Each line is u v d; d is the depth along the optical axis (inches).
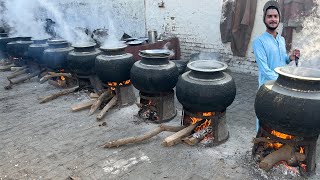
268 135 117.6
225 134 147.5
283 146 118.9
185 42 319.0
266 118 108.3
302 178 115.3
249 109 191.8
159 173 122.4
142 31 363.3
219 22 283.7
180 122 172.4
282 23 243.1
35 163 132.1
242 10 259.3
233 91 137.4
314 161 118.9
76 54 209.3
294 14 227.5
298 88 101.0
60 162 132.5
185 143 145.6
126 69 184.9
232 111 189.3
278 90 104.8
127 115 183.5
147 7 346.3
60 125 172.1
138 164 129.6
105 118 180.2
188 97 134.9
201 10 295.1
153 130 149.6
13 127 170.9
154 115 175.6
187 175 120.6
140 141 146.9
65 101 212.4
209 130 145.6
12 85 254.1
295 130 102.7
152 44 274.7
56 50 232.8
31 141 153.0
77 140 153.0
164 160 132.0
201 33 302.4
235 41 269.0
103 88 208.7
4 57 325.7
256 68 271.3
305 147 115.1
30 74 264.8
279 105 101.9
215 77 135.0
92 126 169.8
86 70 210.5
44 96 221.6
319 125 101.0
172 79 163.9
